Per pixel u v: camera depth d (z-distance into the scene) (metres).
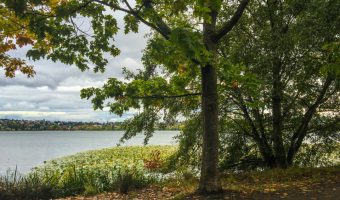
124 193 11.55
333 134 15.26
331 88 14.20
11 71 8.27
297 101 14.12
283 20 13.13
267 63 12.27
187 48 6.09
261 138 15.31
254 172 14.04
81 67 9.59
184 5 8.72
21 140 104.94
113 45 9.62
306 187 10.02
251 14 13.81
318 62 12.12
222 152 15.53
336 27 11.54
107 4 8.56
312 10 12.05
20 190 11.48
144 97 9.63
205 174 9.40
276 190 9.73
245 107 14.23
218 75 9.91
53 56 9.08
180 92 10.19
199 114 14.59
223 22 14.03
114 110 9.66
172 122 15.12
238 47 13.05
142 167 20.86
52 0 7.94
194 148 14.95
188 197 9.12
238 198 8.83
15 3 7.12
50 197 11.77
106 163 24.30
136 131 15.15
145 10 8.66
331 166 14.38
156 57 8.63
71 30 8.73
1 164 31.48
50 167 25.16
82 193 12.31
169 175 16.06
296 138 15.30
